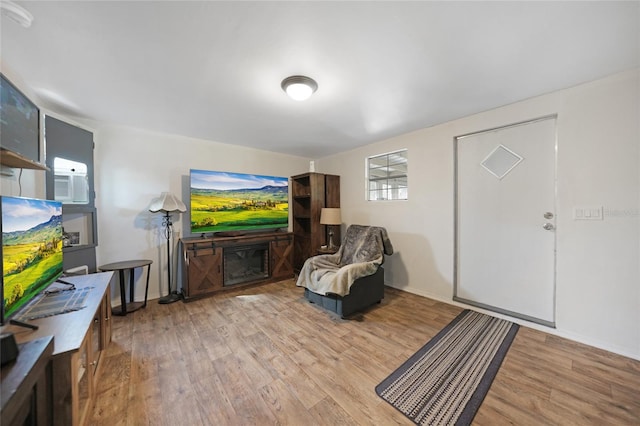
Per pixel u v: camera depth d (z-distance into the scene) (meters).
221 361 1.78
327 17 1.26
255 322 2.41
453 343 2.02
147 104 2.30
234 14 1.24
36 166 1.59
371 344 2.01
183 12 1.22
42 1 1.13
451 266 2.87
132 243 2.96
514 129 2.39
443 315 2.56
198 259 3.05
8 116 1.39
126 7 1.18
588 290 1.99
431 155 3.02
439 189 2.96
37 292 1.38
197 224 3.24
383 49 1.53
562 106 2.09
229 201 3.52
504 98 2.25
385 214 3.59
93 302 1.45
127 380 1.58
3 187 1.56
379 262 2.77
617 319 1.87
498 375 1.63
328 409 1.36
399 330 2.24
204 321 2.43
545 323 2.21
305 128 3.03
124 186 2.91
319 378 1.61
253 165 4.01
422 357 1.83
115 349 1.93
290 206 4.43
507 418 1.29
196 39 1.42
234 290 3.36
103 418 1.29
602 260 1.93
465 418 1.29
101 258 2.75
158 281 3.14
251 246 3.60
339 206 4.30
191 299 3.01
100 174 2.75
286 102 2.28
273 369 1.69
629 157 1.81
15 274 1.17
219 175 3.43
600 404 1.38
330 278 2.53
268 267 3.74
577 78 1.91
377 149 3.66
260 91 2.07
